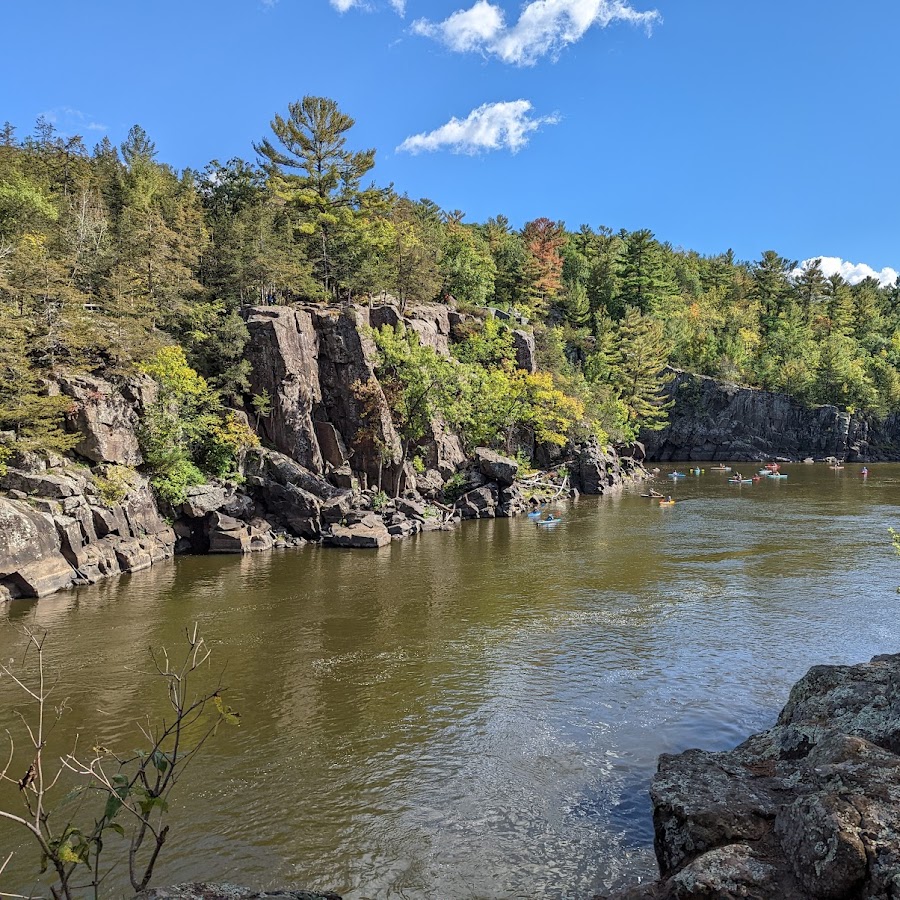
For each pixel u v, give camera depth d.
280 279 61.50
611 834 13.13
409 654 23.23
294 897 6.80
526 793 14.63
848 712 12.62
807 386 121.56
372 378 54.25
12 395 33.91
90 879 11.90
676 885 8.71
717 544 42.50
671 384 122.69
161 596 30.98
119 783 6.34
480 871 12.12
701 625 25.91
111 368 40.78
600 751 16.39
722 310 153.00
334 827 13.49
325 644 24.34
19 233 46.94
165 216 64.69
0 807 14.15
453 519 53.09
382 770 15.68
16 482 33.16
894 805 8.50
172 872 12.10
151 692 20.12
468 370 66.38
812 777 10.20
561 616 27.42
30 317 38.00
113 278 44.94
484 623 26.61
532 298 108.62
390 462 54.03
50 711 18.83
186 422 43.97
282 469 47.31
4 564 29.84
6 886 11.79
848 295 150.12
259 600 30.25
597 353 109.62
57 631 25.83
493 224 137.62
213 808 14.16
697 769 11.90
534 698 19.52
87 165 73.19
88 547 34.44
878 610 27.52
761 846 9.36
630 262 130.88
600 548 41.78
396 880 11.91
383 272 70.94
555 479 71.12
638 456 100.25
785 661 22.03
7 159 61.91
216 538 41.12
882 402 124.19
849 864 7.72
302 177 76.44
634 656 22.72
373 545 42.81
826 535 45.12
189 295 55.06
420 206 116.31
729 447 120.44
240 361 50.50
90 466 37.62
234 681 20.98
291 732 17.61
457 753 16.42
